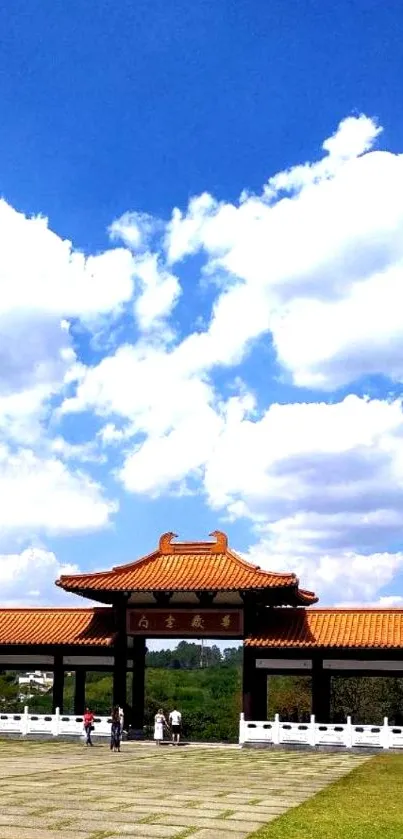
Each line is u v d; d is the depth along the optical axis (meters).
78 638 44.97
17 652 46.22
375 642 41.19
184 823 18.62
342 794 23.84
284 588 43.19
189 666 155.38
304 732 41.03
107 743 43.12
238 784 26.39
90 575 44.88
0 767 30.42
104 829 17.70
